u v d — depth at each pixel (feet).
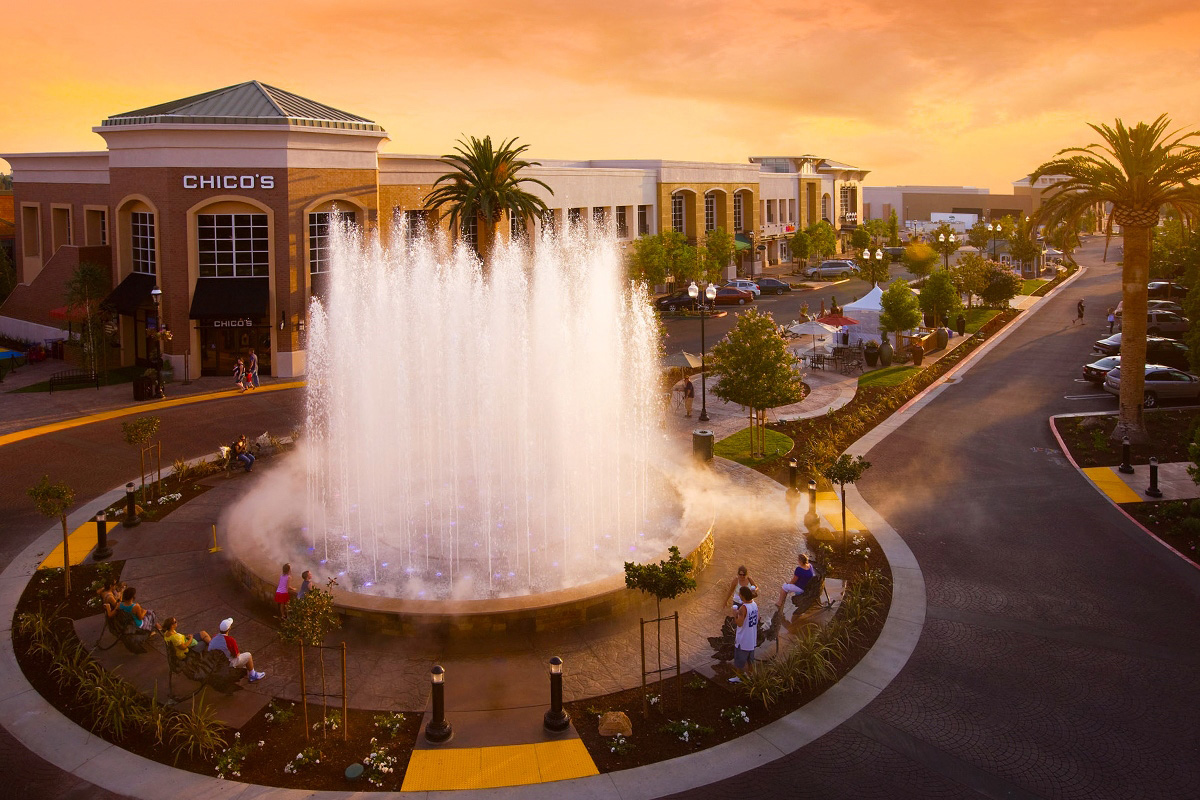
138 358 142.41
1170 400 110.42
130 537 66.13
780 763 39.75
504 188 145.38
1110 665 48.11
